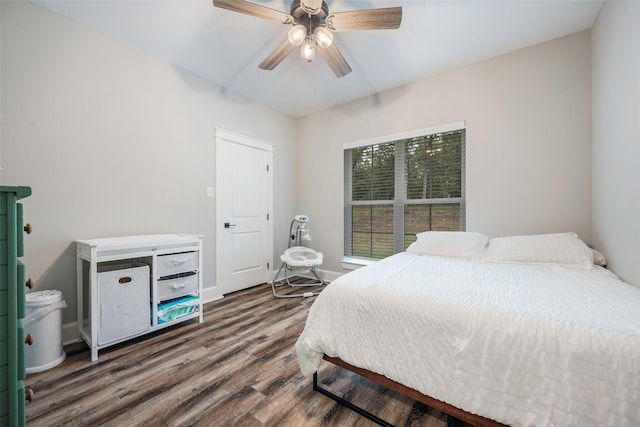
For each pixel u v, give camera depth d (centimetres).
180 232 273
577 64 217
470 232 247
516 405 90
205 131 296
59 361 172
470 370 100
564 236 204
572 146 219
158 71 255
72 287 204
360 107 344
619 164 162
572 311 101
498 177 251
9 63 179
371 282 145
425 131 291
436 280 150
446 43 231
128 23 208
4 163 178
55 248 197
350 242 362
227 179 319
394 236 321
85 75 211
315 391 146
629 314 98
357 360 128
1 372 77
